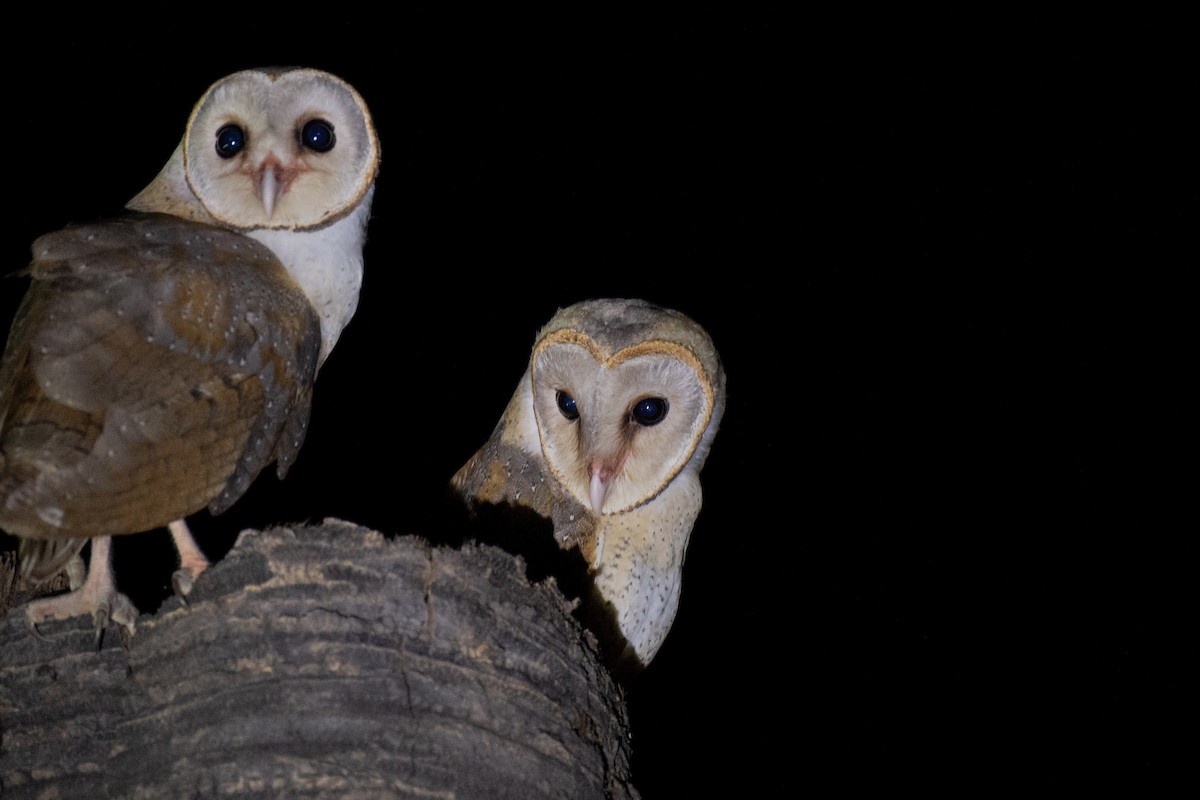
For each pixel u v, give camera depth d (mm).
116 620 3379
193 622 3355
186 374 3455
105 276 3459
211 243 3504
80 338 3436
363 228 3562
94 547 3396
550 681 3373
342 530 3365
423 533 3607
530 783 3355
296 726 3340
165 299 3463
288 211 3537
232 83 3539
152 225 3496
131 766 3346
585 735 3377
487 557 3379
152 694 3352
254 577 3355
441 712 3352
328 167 3541
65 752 3352
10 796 3350
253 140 3531
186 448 3443
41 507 3393
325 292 3545
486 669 3363
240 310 3484
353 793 3336
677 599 3615
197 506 3447
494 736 3355
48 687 3359
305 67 3553
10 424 3414
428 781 3342
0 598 3486
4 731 3355
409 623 3359
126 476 3418
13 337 3453
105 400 3428
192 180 3539
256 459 3480
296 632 3350
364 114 3553
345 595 3357
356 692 3346
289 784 3334
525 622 3377
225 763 3338
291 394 3500
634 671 3611
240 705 3342
